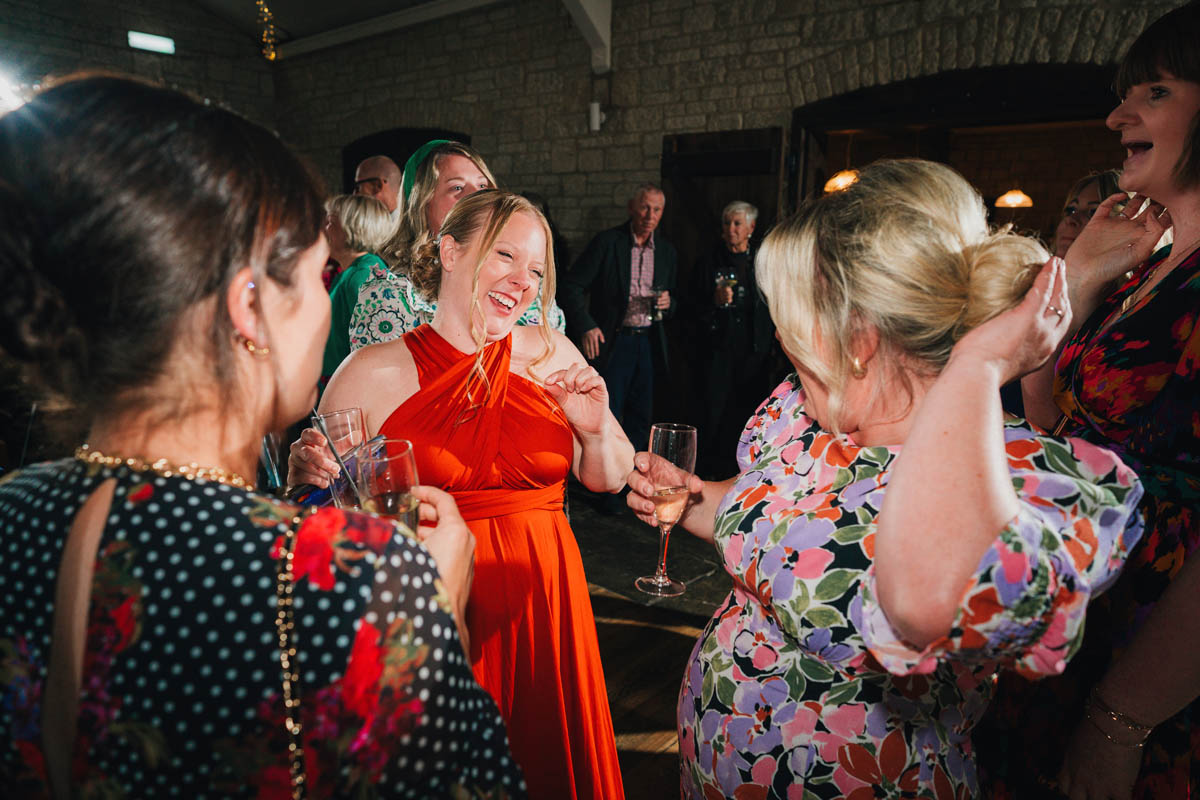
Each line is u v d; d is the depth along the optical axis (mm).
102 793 469
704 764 991
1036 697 1130
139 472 519
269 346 562
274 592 483
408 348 1398
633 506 1320
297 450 1166
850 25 4156
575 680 1364
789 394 1108
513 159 5906
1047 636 634
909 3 3926
